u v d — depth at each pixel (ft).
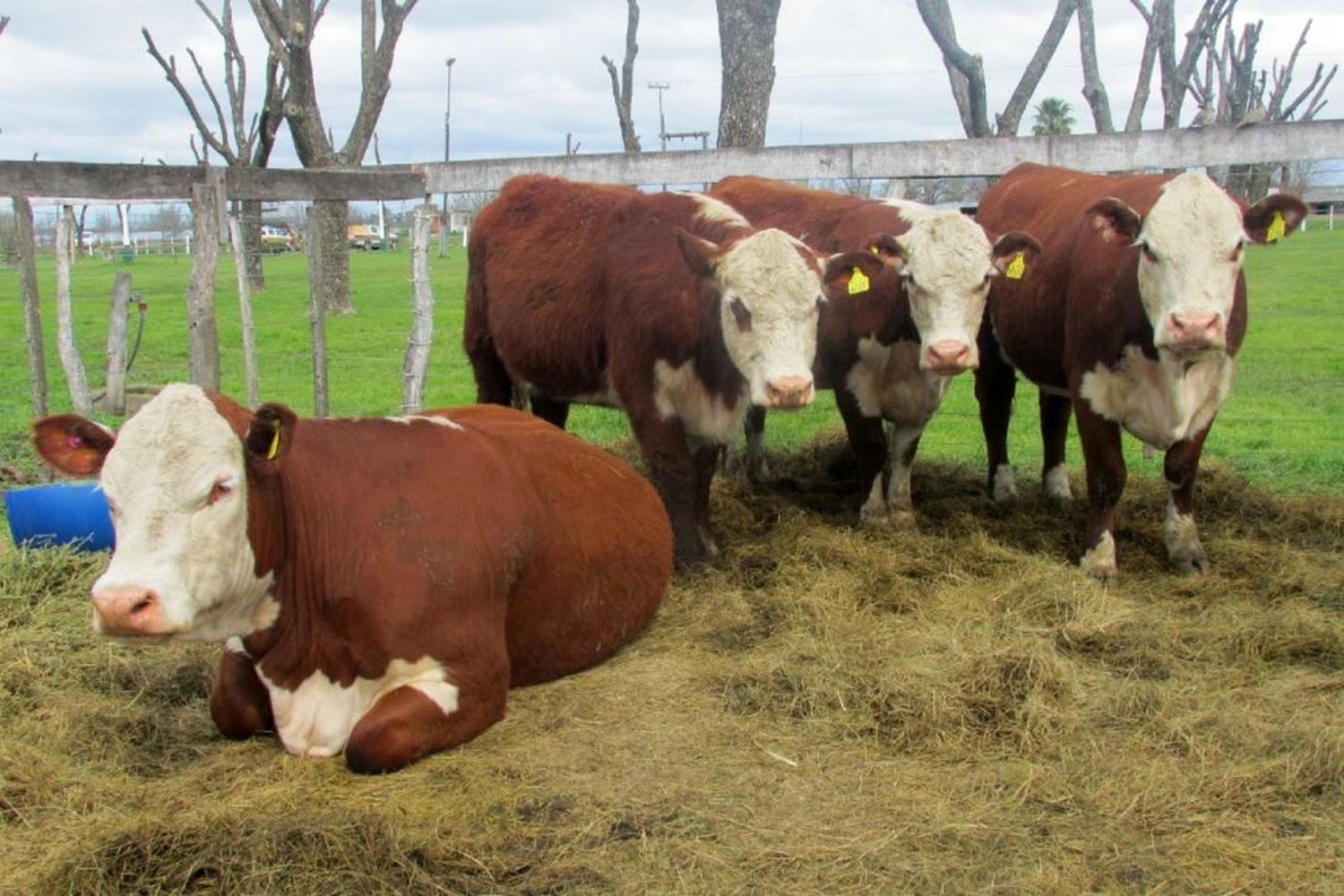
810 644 18.10
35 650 17.79
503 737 15.34
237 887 11.89
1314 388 44.65
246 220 51.37
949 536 23.70
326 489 14.74
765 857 12.56
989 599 19.86
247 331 29.43
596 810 13.47
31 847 12.77
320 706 14.75
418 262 28.84
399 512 15.02
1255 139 30.48
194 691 16.79
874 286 23.43
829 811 13.56
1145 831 13.10
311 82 57.72
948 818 13.37
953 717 15.64
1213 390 21.18
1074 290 22.06
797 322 20.34
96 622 12.60
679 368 21.84
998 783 14.14
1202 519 24.79
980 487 28.02
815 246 25.91
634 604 18.31
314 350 29.66
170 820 12.88
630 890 12.02
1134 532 23.80
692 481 22.38
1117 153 31.45
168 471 12.97
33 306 27.37
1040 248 22.40
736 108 40.70
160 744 15.24
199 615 13.32
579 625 17.28
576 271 23.72
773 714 16.03
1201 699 16.28
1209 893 11.96
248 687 15.23
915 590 20.54
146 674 16.97
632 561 18.21
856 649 17.85
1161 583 21.17
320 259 29.45
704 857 12.55
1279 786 13.87
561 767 14.52
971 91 47.73
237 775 14.30
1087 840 12.93
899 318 23.43
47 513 22.30
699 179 34.04
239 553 13.64
